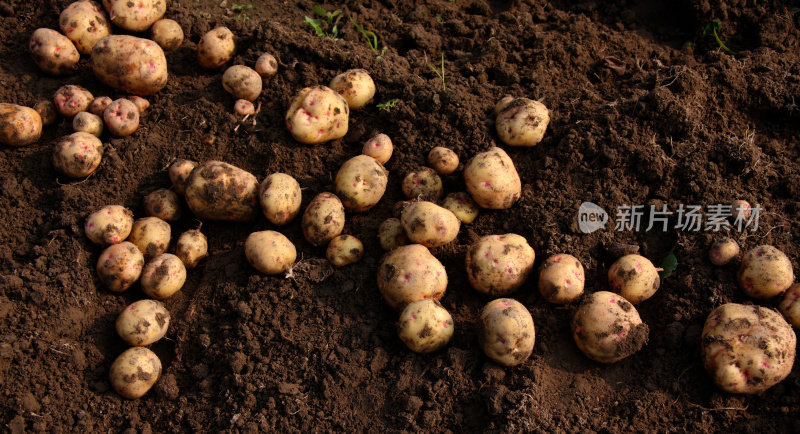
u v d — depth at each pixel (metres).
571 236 0.98
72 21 1.08
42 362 0.91
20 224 0.99
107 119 1.04
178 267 0.96
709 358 0.89
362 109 1.10
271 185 0.98
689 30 1.24
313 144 1.06
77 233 0.97
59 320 0.93
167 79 1.11
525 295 0.97
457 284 0.98
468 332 0.93
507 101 1.07
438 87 1.10
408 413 0.88
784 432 0.88
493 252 0.94
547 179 1.03
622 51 1.19
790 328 0.89
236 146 1.06
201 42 1.10
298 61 1.11
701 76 1.10
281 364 0.92
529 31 1.20
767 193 1.02
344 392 0.90
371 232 1.01
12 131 1.02
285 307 0.95
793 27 1.21
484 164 0.98
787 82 1.11
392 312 0.95
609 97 1.10
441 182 1.03
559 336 0.94
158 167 1.04
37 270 0.95
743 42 1.22
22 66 1.10
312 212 0.97
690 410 0.89
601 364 0.92
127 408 0.91
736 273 0.96
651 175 1.01
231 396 0.91
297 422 0.89
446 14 1.27
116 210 0.97
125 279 0.95
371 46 1.18
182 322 0.96
